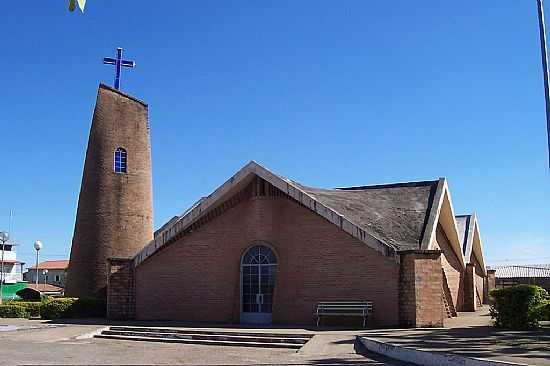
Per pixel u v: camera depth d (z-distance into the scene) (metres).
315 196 24.31
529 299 18.78
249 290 24.33
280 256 23.62
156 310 25.78
